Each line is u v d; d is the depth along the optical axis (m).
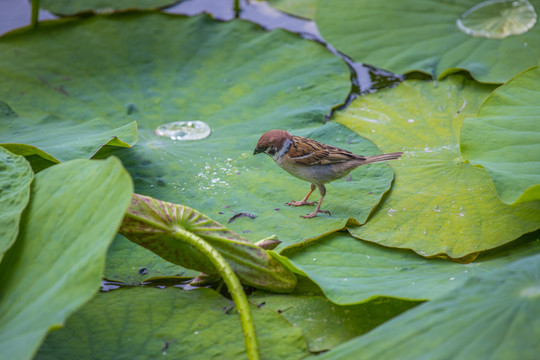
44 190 7.08
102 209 6.18
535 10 14.12
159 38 14.41
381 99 12.88
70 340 7.22
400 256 8.86
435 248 8.85
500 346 5.32
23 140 10.54
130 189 6.11
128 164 10.78
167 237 7.92
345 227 9.58
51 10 15.77
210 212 9.88
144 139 11.51
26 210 6.93
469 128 9.44
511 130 9.25
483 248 8.70
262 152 10.46
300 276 8.57
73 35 14.45
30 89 12.87
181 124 12.05
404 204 9.91
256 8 16.28
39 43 14.16
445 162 10.73
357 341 5.92
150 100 12.69
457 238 8.99
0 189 7.28
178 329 7.43
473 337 5.50
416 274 8.16
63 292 5.52
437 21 14.35
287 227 9.55
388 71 13.42
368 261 8.77
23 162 7.82
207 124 12.11
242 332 7.36
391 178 10.51
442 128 11.80
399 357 5.54
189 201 10.09
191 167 10.85
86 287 5.43
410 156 11.08
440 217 9.48
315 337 7.32
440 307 6.04
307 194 10.33
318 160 10.01
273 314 7.70
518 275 6.26
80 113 12.23
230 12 16.14
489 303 5.87
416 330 5.80
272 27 15.40
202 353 7.02
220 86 13.18
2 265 6.48
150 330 7.41
